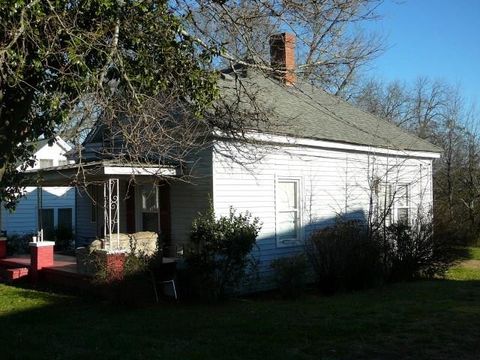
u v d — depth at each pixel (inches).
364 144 621.0
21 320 358.0
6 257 626.5
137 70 348.2
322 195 583.8
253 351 266.1
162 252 466.6
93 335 309.6
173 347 278.2
